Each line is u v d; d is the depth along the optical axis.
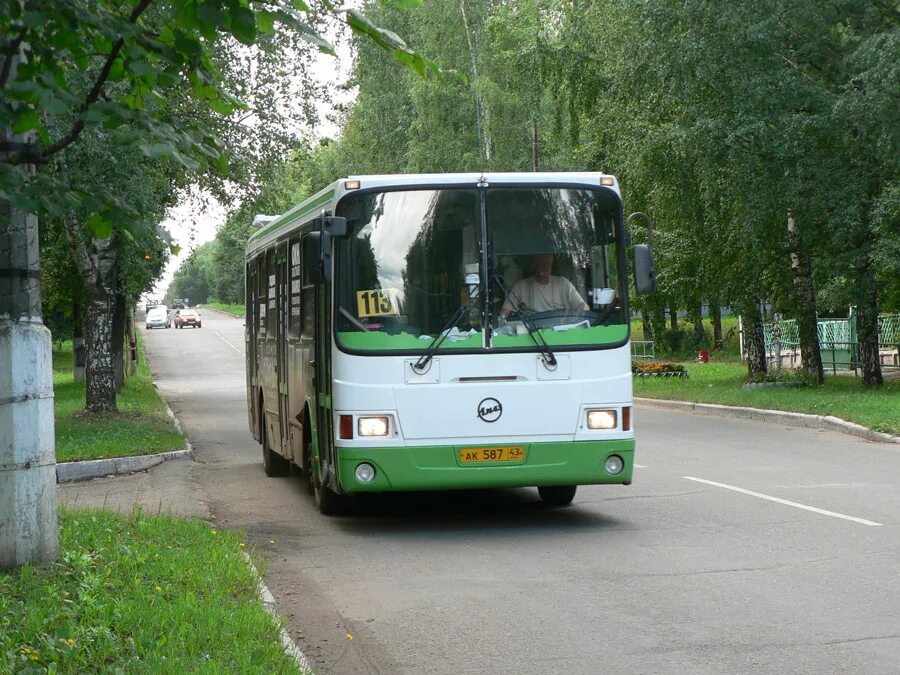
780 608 7.68
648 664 6.44
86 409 27.28
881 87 23.94
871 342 28.92
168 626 6.72
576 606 7.93
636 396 32.53
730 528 10.95
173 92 6.85
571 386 11.27
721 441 19.88
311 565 9.73
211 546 9.55
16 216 8.27
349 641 7.16
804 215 26.50
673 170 28.88
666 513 12.03
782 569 8.95
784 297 31.61
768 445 18.94
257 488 15.47
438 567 9.51
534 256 11.37
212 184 28.78
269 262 16.31
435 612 7.88
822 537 10.31
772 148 25.20
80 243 26.59
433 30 48.97
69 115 5.90
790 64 26.41
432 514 12.58
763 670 6.25
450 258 11.26
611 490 13.97
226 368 61.59
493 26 43.88
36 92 5.62
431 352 11.09
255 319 18.08
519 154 48.09
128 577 8.11
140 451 19.06
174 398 40.66
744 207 26.27
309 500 14.08
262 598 7.80
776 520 11.33
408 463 11.05
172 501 13.80
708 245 29.98
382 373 11.06
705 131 26.09
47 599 7.22
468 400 11.13
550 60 34.94
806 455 17.27
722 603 7.88
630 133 31.19
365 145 57.84
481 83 47.38
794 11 25.89
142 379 48.75
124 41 5.89
